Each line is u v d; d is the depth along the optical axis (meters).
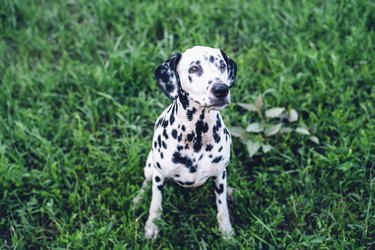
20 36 2.51
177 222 1.85
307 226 1.82
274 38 2.46
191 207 1.87
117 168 1.95
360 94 2.19
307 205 1.82
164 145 1.59
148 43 2.43
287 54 2.36
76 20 2.64
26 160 2.04
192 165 1.59
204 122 1.52
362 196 1.84
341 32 2.46
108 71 2.28
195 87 1.44
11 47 2.53
